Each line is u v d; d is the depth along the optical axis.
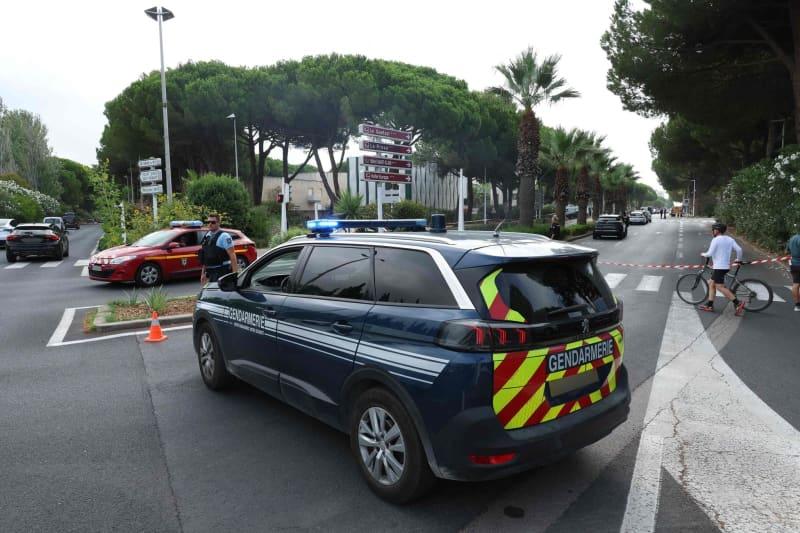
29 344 7.24
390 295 3.28
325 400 3.63
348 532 2.91
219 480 3.51
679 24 18.31
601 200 54.50
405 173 15.51
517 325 2.81
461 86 42.06
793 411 4.75
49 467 3.70
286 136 39.03
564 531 2.92
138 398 5.09
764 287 9.53
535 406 2.89
